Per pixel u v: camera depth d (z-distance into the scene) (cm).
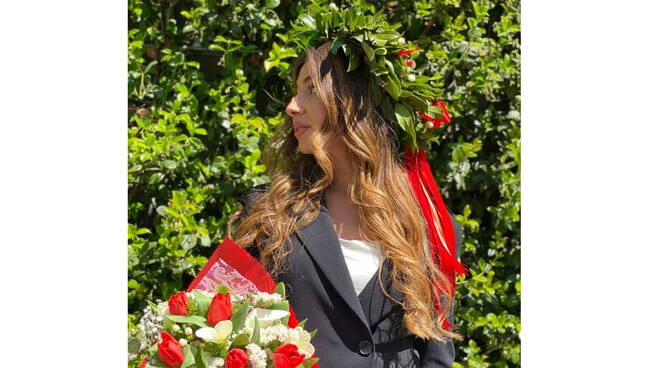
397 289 142
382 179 147
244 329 115
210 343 113
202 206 212
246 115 218
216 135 220
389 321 143
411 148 158
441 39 234
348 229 149
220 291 124
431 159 240
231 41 215
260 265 133
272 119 217
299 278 138
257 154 212
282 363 111
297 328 122
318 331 136
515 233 243
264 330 116
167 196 217
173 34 220
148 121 210
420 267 143
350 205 151
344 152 150
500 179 240
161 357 110
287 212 145
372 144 145
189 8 224
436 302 148
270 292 132
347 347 136
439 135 238
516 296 241
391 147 153
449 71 231
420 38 232
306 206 146
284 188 150
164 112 209
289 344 113
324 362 134
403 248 142
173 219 209
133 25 217
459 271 154
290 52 212
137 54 212
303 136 147
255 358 110
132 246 206
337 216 150
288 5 225
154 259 207
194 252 219
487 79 229
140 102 222
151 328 118
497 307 240
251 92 218
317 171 155
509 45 245
